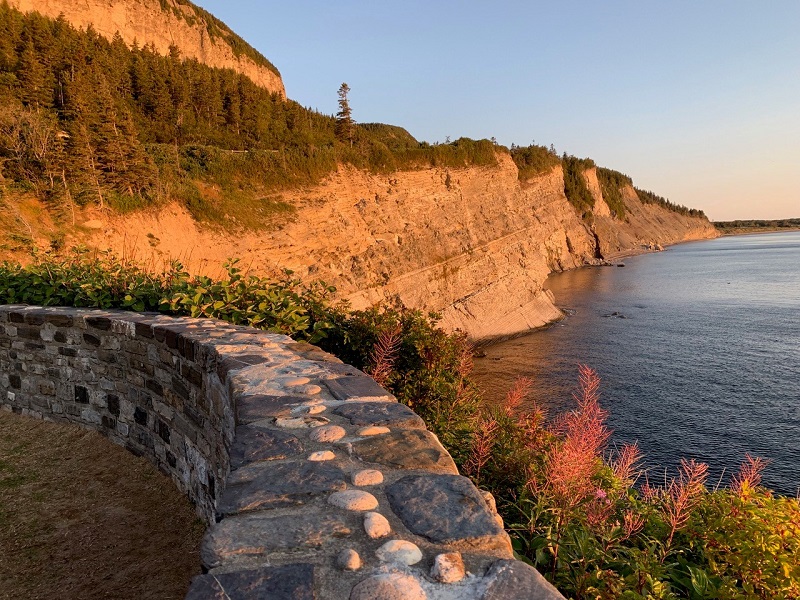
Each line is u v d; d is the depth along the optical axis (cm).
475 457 464
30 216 2888
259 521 194
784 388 2956
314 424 295
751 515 375
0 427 725
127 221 3266
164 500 546
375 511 202
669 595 305
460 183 5800
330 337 712
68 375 706
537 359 3791
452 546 179
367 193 4847
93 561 459
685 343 4144
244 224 3897
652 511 406
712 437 2328
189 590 154
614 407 2716
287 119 7200
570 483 370
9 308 773
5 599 411
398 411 316
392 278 4691
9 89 4438
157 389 582
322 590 154
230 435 383
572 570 328
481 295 5353
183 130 5659
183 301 665
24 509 535
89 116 3531
